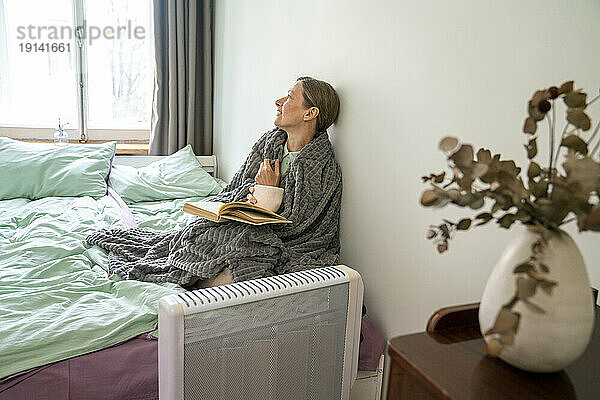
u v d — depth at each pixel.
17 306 1.41
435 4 1.31
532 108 0.73
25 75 3.17
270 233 1.57
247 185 1.84
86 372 1.25
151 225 2.24
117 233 1.96
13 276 1.59
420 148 1.38
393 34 1.47
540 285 0.59
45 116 3.24
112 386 1.27
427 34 1.34
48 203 2.38
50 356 1.24
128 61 3.31
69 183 2.56
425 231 1.38
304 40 2.00
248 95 2.62
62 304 1.45
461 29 1.23
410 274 1.45
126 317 1.37
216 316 1.10
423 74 1.36
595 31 0.92
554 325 0.66
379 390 1.55
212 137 3.31
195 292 1.12
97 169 2.68
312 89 1.73
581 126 0.68
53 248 1.80
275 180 1.74
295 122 1.75
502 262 0.72
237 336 1.15
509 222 0.70
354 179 1.70
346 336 1.33
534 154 0.74
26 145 2.72
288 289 1.20
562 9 0.98
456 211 1.27
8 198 2.49
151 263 1.69
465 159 0.66
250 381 1.19
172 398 1.08
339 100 1.77
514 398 0.65
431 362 0.73
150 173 2.83
